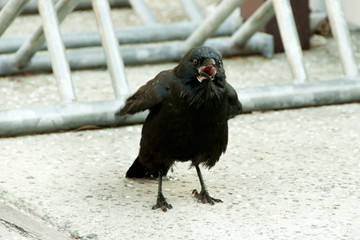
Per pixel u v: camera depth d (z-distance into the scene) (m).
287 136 10.68
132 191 8.65
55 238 7.24
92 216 7.81
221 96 7.66
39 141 10.50
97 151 10.09
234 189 8.68
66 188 8.66
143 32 15.89
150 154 8.15
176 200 8.37
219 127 7.84
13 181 8.85
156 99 7.81
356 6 17.48
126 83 11.53
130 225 7.58
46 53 14.38
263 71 14.29
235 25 16.44
